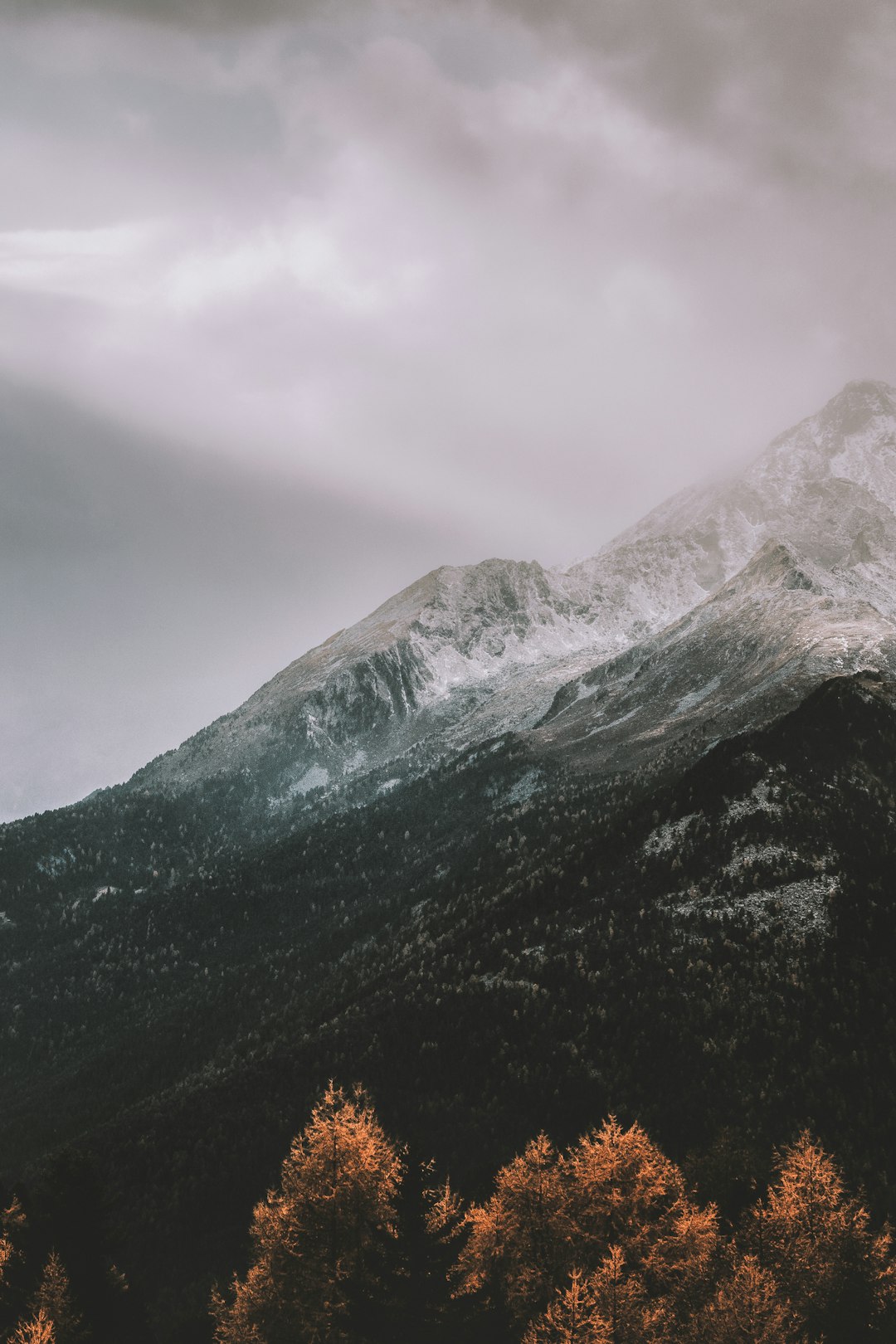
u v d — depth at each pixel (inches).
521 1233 3695.9
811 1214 3848.4
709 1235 3686.0
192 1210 6328.7
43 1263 3939.5
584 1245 3700.8
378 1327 3307.1
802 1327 3486.7
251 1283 3718.0
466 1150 6240.2
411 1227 3341.5
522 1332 3437.5
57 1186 4062.5
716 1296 3444.9
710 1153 5032.0
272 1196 3988.7
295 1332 3572.8
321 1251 3649.1
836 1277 3656.5
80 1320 3774.6
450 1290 3351.4
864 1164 5639.8
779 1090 6461.6
